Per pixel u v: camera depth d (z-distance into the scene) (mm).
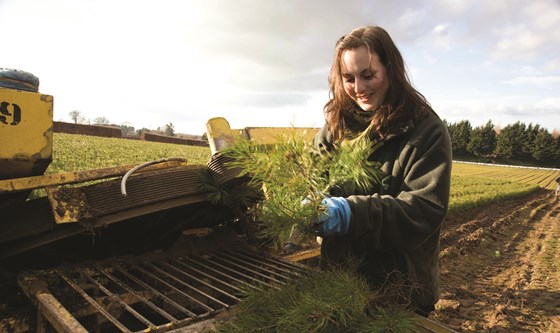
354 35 1825
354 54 1799
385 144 1943
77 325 1689
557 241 11523
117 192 2564
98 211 2461
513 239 11594
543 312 5480
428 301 2004
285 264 2865
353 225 1620
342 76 1913
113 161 11625
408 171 1838
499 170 65938
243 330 1616
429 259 2008
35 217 2449
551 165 96562
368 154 1750
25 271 2367
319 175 1786
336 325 1562
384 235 1694
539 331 4883
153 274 2604
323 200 1635
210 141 3082
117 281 2336
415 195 1744
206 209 3289
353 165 1699
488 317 5160
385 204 1674
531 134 97562
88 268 2492
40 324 2068
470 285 6551
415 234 1703
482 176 48219
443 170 1770
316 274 1932
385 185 1877
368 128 1877
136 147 19734
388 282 1839
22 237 2436
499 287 6566
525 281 7004
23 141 2195
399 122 1853
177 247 3059
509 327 4895
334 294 1623
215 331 1686
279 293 1806
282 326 1568
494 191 25969
